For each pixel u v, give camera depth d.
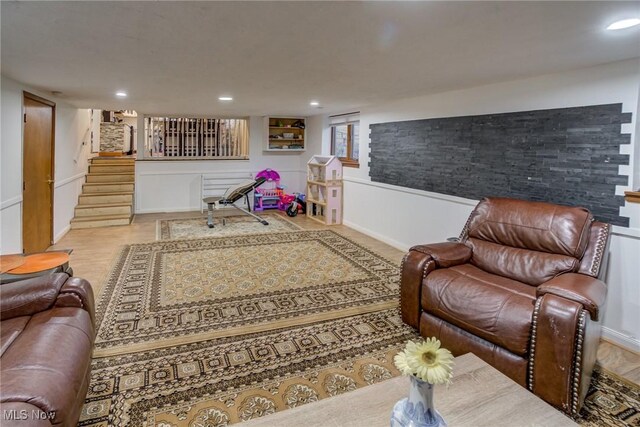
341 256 4.58
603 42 2.17
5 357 1.49
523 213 2.83
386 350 2.51
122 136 10.76
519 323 2.07
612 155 2.69
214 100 5.02
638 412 1.97
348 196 6.26
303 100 4.92
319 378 2.20
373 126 5.47
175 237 5.45
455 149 4.04
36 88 4.06
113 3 1.68
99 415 1.87
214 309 3.08
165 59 2.69
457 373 1.60
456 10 1.72
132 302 3.18
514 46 2.28
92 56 2.62
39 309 1.92
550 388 1.96
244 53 2.51
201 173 7.71
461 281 2.49
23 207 3.91
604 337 2.77
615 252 2.69
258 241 5.25
